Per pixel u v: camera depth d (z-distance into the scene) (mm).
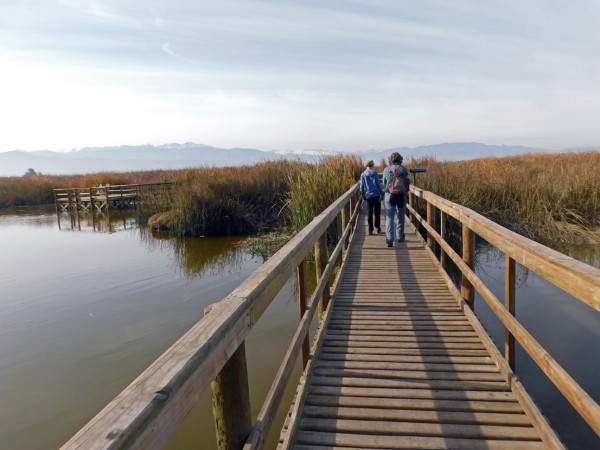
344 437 2516
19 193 28969
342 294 5316
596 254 8969
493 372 3223
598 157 19703
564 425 3492
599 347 4801
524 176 12750
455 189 11688
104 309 7203
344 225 7859
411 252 7613
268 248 11102
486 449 2350
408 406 2803
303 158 17797
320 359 3551
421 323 4289
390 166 7945
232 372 1464
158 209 17250
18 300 7848
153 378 944
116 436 730
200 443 3570
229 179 15695
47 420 4090
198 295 7777
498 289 7074
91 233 15586
